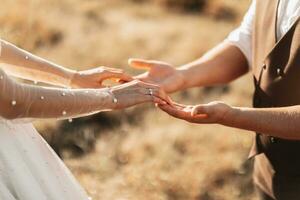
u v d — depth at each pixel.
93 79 3.48
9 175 2.98
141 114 7.25
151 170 6.24
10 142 3.02
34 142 3.14
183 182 6.05
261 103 3.51
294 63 3.29
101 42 9.12
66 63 8.34
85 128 6.90
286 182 3.48
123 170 6.27
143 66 3.79
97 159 6.43
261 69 3.48
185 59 8.78
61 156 6.52
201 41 9.41
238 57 3.81
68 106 2.96
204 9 11.65
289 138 3.26
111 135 6.89
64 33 9.40
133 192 5.92
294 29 3.29
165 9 11.59
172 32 9.88
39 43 8.98
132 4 11.70
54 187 3.13
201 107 3.21
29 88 2.89
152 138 6.80
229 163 6.27
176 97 7.65
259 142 3.58
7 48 3.25
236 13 11.33
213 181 6.11
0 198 2.93
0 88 2.78
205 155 6.48
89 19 10.30
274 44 3.39
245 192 6.03
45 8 10.05
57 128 6.79
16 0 9.47
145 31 9.89
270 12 3.43
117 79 3.52
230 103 7.45
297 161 3.40
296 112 3.22
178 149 6.66
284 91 3.36
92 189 5.88
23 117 2.94
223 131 6.81
